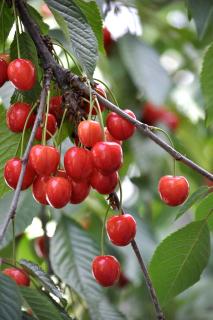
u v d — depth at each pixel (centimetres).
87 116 95
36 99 99
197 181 142
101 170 92
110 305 117
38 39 97
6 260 94
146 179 139
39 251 134
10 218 85
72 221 123
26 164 88
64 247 121
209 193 98
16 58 100
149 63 137
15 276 95
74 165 92
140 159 138
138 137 139
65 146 112
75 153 92
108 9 135
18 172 93
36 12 105
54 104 97
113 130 95
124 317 117
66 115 97
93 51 94
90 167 92
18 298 84
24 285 94
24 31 99
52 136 97
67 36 95
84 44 94
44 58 96
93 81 96
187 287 103
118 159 92
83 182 94
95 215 131
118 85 141
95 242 122
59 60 99
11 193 117
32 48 99
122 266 134
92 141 92
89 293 117
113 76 140
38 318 89
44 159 91
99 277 96
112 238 95
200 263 102
